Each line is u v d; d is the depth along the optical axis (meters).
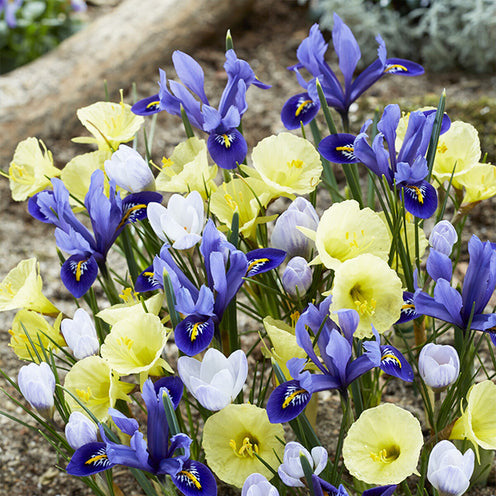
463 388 1.08
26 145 1.13
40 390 1.04
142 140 1.72
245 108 1.09
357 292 1.04
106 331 1.11
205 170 1.09
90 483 1.07
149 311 1.06
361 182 1.50
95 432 1.02
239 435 1.04
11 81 1.83
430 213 1.04
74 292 1.05
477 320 1.03
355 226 1.05
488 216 1.37
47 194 1.06
